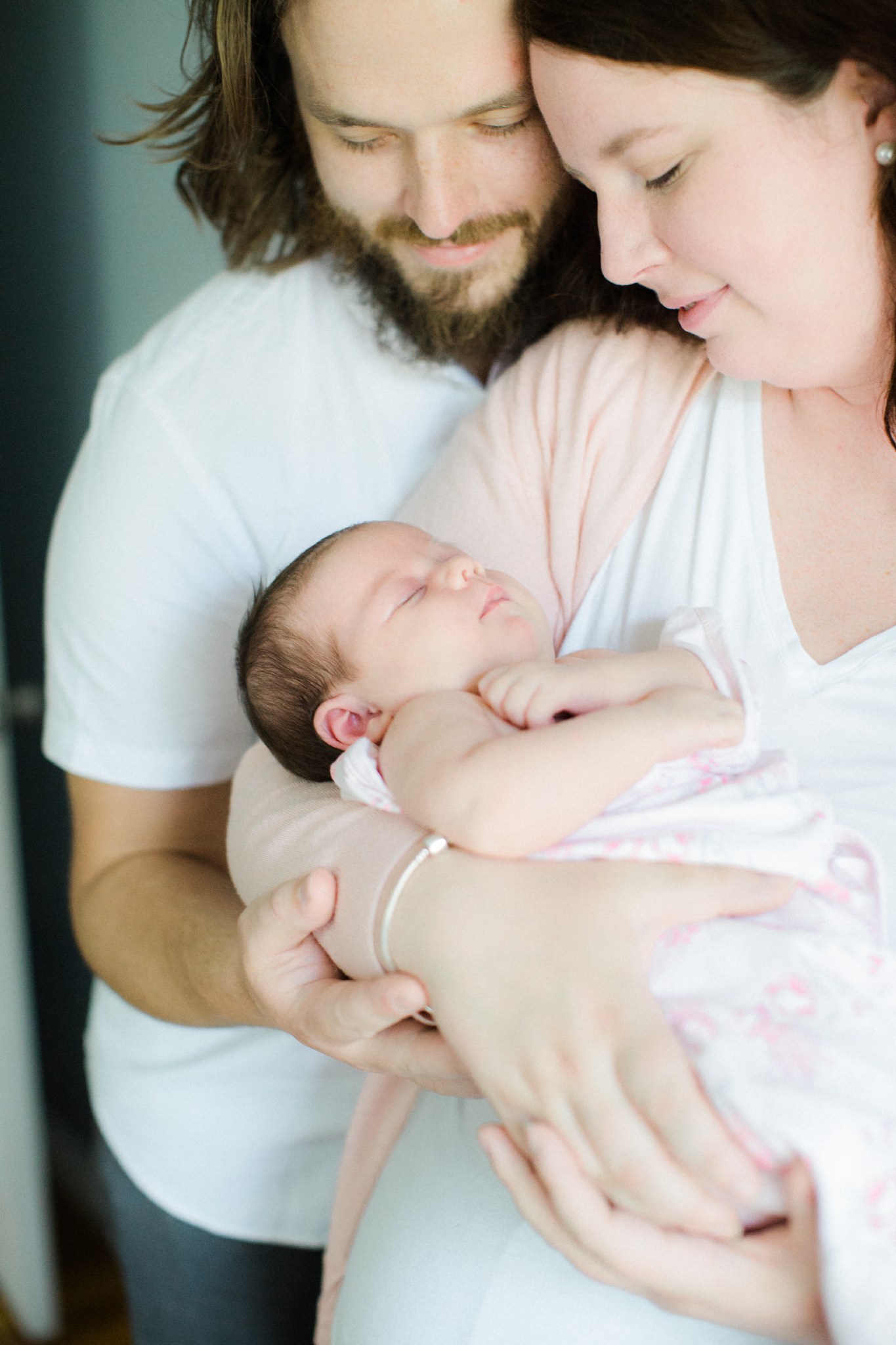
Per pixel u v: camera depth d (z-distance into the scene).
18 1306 2.31
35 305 2.27
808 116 0.89
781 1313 0.84
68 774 1.52
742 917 0.93
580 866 0.92
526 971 0.88
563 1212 0.84
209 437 1.37
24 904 2.62
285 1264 1.48
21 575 2.45
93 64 1.98
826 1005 0.87
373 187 1.19
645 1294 0.88
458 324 1.30
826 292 0.97
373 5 1.01
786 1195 0.83
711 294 1.00
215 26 1.25
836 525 1.09
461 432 1.29
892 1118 0.82
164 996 1.36
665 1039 0.84
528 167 1.15
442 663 1.06
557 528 1.18
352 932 0.97
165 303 2.01
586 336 1.24
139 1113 1.49
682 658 1.02
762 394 1.12
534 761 0.90
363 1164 1.20
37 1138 2.22
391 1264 1.03
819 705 1.06
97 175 2.05
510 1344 0.96
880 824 1.03
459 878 0.92
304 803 1.09
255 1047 1.42
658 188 0.95
